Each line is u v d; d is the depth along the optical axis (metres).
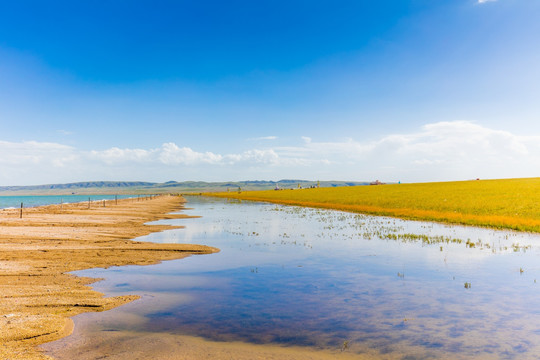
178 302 9.88
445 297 10.16
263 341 7.20
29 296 10.14
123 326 8.03
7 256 15.94
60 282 11.95
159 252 18.02
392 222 33.69
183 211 55.72
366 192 98.25
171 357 6.40
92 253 17.45
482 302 9.70
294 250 18.62
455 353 6.59
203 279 12.55
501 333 7.56
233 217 42.50
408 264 14.77
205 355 6.50
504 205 40.69
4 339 6.98
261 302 9.85
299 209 58.72
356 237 23.56
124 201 101.75
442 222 32.16
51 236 22.72
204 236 24.56
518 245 19.17
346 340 7.22
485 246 19.02
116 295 10.58
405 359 6.35
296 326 8.03
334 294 10.56
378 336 7.44
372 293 10.64
